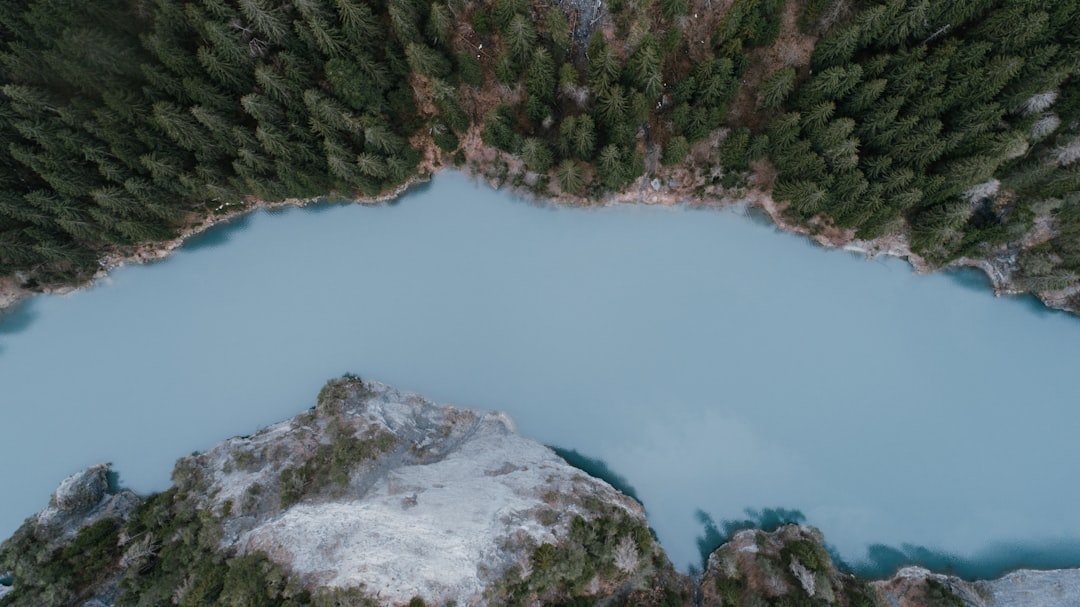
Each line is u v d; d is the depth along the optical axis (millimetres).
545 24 57219
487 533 51250
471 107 61062
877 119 52219
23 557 53438
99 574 52812
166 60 50938
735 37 54312
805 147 54125
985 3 49281
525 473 57812
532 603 51125
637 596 56281
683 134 58938
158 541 54000
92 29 49625
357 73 54062
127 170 55625
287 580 47156
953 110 52906
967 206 54875
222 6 50094
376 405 61219
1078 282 59531
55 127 52219
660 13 55875
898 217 56656
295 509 53312
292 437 59219
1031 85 49156
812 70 55531
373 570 47031
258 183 57375
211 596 46906
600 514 55781
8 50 50969
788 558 57562
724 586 57125
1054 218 56594
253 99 52125
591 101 56344
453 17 55938
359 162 56312
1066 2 47125
